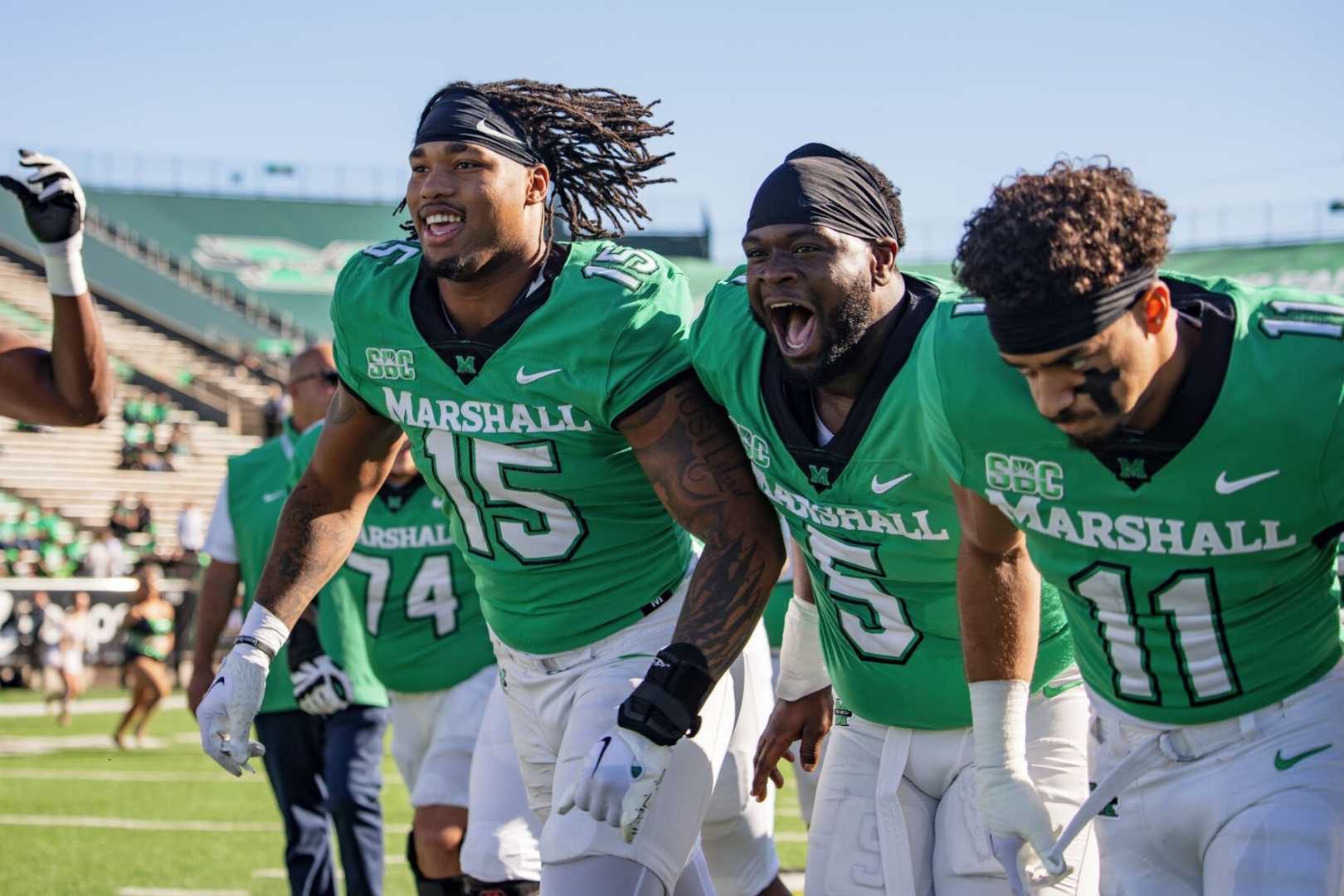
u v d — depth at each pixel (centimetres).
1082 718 446
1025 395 351
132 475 3180
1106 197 312
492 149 429
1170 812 376
